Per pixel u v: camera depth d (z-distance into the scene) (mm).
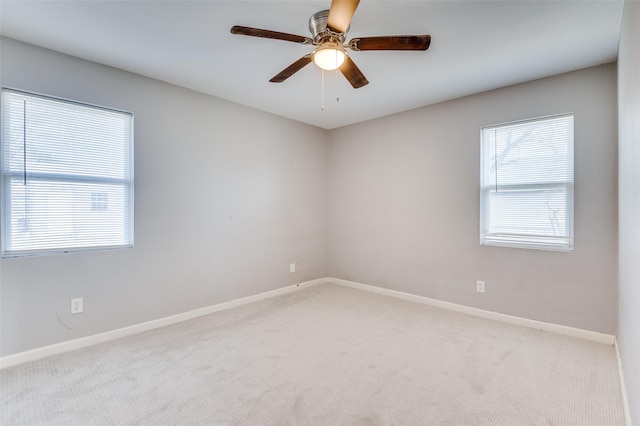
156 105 2982
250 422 1677
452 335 2793
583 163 2715
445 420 1691
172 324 3064
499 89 3168
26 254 2346
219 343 2635
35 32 2191
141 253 2895
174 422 1677
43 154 2420
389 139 4078
